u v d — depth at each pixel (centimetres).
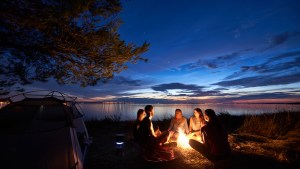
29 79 526
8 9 362
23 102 437
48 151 369
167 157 495
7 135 357
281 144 648
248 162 489
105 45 472
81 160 425
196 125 659
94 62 501
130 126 994
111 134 838
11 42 446
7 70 493
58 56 495
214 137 436
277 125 874
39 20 367
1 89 507
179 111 682
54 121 416
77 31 442
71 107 589
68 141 393
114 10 439
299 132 770
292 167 458
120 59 500
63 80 544
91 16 424
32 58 498
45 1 363
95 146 642
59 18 369
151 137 498
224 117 1266
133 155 552
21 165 347
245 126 934
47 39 453
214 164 470
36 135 370
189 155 550
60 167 371
